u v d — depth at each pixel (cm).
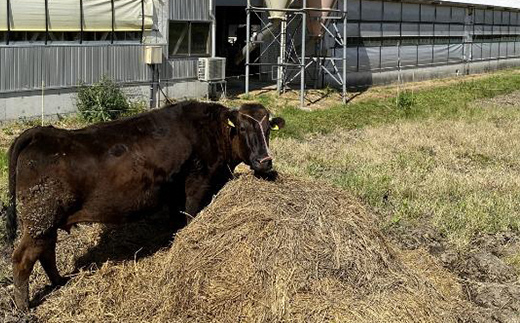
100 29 1583
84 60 1557
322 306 524
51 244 579
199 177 638
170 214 666
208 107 643
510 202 931
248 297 532
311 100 1980
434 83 2714
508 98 2388
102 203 584
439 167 1152
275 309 519
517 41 3691
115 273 617
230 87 2159
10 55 1386
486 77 3052
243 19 2739
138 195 598
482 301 629
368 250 583
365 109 1888
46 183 555
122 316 555
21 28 1404
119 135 594
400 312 542
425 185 1016
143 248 674
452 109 1933
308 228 575
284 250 552
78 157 567
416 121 1706
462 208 898
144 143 599
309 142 1392
